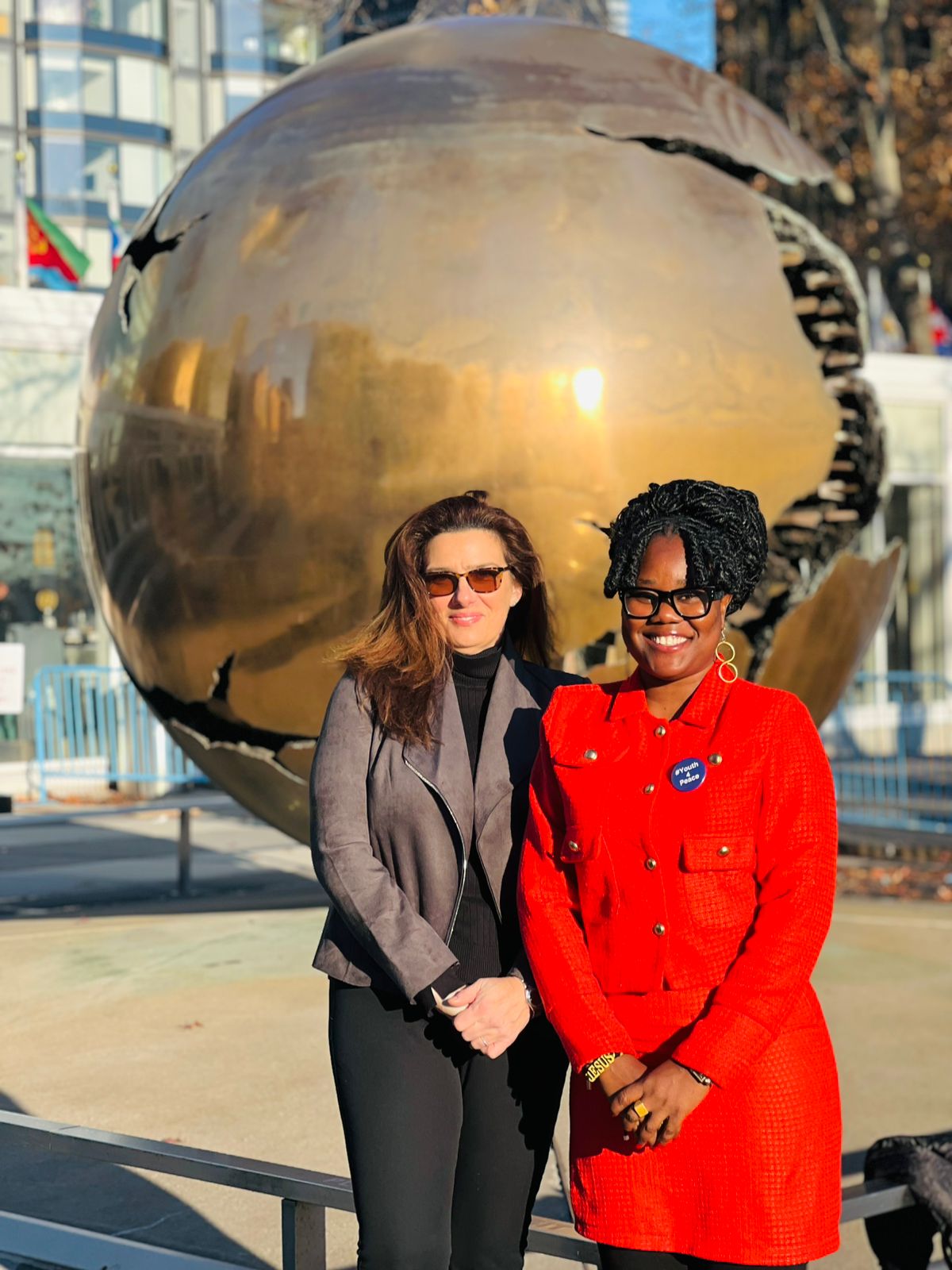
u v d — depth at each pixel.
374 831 2.40
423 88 4.38
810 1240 2.11
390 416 4.07
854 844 9.52
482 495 2.59
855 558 4.78
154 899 7.58
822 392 4.38
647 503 2.22
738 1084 2.11
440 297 4.08
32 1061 4.64
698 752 2.18
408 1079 2.32
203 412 4.28
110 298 4.84
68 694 11.97
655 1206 2.17
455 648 2.50
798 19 20.50
